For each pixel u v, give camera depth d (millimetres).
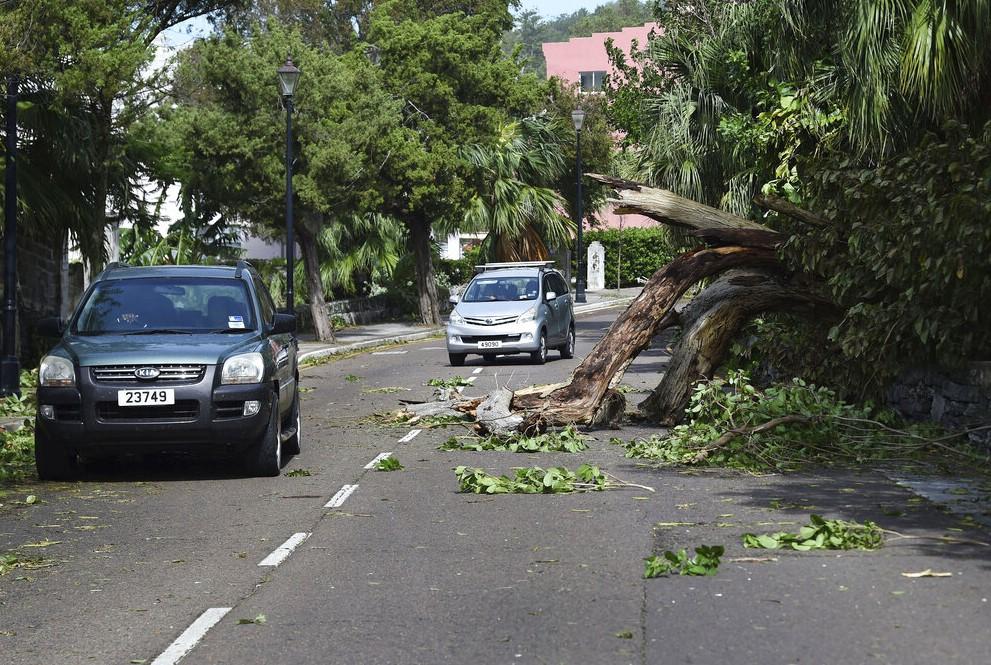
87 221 25094
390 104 38250
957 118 15531
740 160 24172
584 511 9945
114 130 25344
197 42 32969
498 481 11117
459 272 57469
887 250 13617
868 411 13445
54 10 19453
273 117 32906
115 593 7352
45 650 6125
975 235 12219
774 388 14047
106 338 12500
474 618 6570
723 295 15867
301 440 15422
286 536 9109
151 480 12203
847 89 16281
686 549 8281
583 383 15258
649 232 71312
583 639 6082
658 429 15711
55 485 11922
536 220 48281
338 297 49375
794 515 9453
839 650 5762
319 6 59281
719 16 25672
